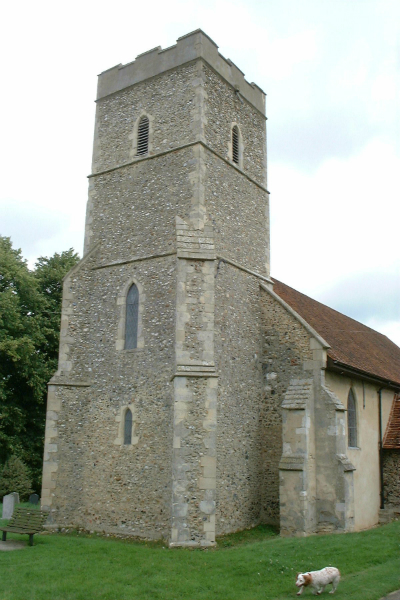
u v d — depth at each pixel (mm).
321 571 9016
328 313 23625
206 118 16906
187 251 15070
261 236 18781
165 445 14312
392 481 18812
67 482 15641
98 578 9820
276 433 16438
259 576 10039
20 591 9008
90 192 18266
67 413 16047
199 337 14445
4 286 25328
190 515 13125
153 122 17547
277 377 16734
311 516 14547
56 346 27438
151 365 15219
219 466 14680
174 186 16469
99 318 16734
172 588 9336
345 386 17359
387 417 20406
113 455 15242
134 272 16406
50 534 14789
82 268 17172
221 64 18141
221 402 15156
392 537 12758
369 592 8891
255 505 15922
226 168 17516
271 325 17234
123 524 14531
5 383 24172
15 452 23891
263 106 20422
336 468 14805
